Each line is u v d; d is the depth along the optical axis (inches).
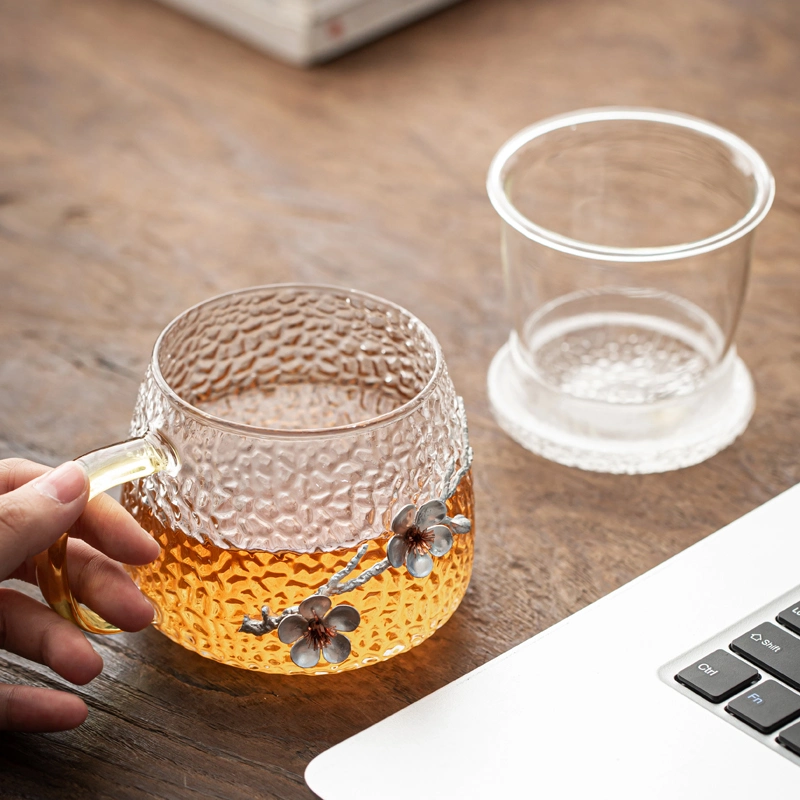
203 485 26.8
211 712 27.6
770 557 29.0
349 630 26.8
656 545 29.9
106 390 32.8
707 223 33.6
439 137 40.6
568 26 47.8
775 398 32.4
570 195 33.8
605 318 33.0
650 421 31.1
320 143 40.3
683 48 46.1
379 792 26.4
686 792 26.3
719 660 27.4
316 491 26.6
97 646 28.5
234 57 45.5
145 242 36.3
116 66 44.6
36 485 26.3
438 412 27.4
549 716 27.1
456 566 27.6
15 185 37.9
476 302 34.8
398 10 47.0
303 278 35.2
